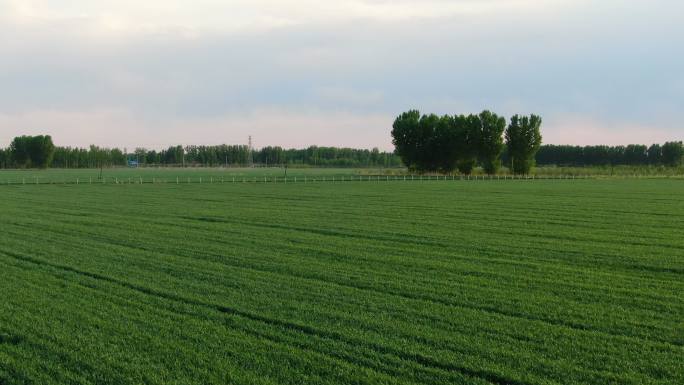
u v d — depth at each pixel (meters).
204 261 20.38
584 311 13.84
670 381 9.72
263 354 10.99
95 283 16.89
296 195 56.31
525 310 13.94
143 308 14.16
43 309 14.08
